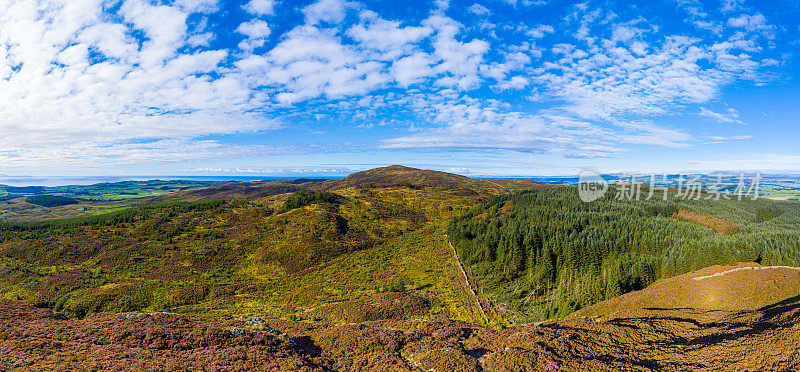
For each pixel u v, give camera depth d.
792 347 25.08
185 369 21.31
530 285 101.56
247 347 27.05
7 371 18.31
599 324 39.22
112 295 87.62
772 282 53.69
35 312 32.16
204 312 79.81
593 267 97.69
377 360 27.23
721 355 27.11
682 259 87.31
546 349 28.42
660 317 45.22
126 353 22.59
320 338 32.97
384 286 98.00
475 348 30.62
